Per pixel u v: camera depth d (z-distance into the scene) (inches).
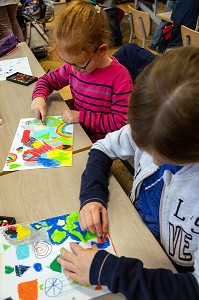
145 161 31.8
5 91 54.4
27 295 23.9
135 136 19.6
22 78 57.7
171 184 27.4
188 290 21.8
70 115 45.5
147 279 22.2
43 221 29.9
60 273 25.3
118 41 144.5
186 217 27.0
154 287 22.0
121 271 22.8
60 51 43.1
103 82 47.8
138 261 23.7
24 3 139.4
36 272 25.4
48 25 147.3
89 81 48.8
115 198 32.3
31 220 30.2
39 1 140.0
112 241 27.9
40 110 46.6
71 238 28.2
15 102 50.8
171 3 147.4
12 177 35.6
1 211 31.5
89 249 26.3
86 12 41.9
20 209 31.5
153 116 18.0
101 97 49.1
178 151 18.2
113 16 138.3
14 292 24.1
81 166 36.7
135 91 19.1
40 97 49.6
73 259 25.2
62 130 43.4
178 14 115.4
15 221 30.1
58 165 36.9
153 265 25.9
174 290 21.8
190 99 16.9
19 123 45.2
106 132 47.2
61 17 42.3
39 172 36.1
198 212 25.5
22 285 24.6
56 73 53.8
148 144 19.1
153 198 31.2
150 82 18.2
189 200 26.3
